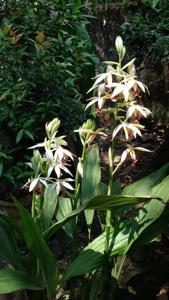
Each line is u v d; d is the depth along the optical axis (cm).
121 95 197
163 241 274
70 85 344
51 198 236
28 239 210
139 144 481
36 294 227
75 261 216
